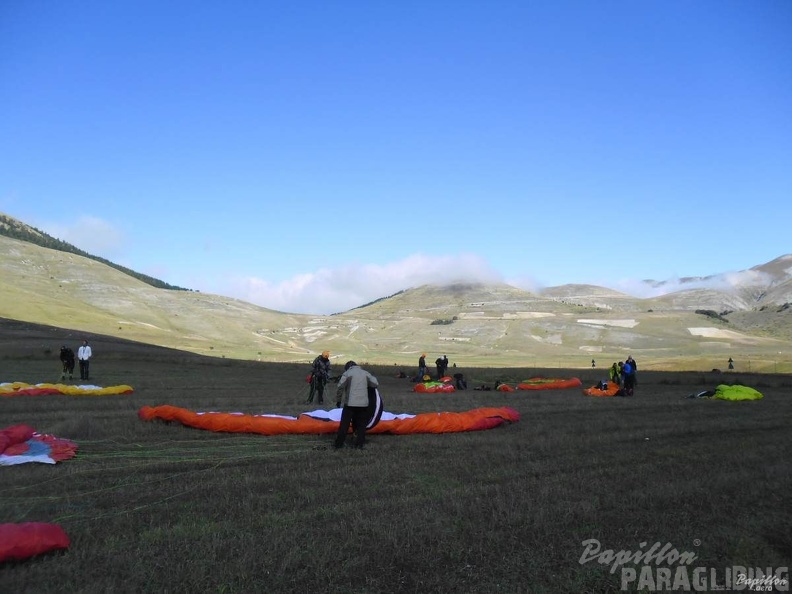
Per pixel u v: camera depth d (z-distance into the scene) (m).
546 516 7.59
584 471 9.94
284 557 6.31
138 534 6.98
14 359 46.84
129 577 5.86
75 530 7.08
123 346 70.81
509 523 7.39
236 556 6.36
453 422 14.15
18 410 17.83
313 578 5.96
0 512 7.66
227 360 57.78
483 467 10.27
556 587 5.89
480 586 5.88
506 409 15.70
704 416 17.33
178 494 8.57
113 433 13.42
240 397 23.27
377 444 12.54
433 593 5.75
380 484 9.12
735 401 22.28
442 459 10.89
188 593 5.62
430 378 35.84
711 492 8.73
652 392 28.97
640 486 9.04
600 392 26.36
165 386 28.67
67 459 10.80
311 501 8.26
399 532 7.02
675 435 13.68
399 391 29.36
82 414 16.55
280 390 27.09
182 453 11.49
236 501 8.23
